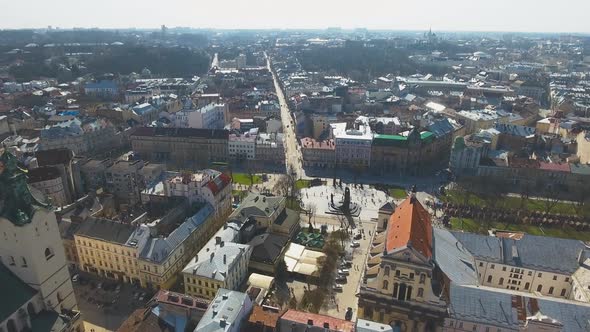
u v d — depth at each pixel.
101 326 135.50
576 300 134.25
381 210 174.50
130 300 148.50
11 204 108.81
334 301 148.38
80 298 149.38
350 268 168.25
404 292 127.94
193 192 192.00
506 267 149.50
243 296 115.75
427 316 125.81
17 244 110.31
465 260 144.88
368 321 114.19
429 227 147.50
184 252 166.00
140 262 151.62
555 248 151.00
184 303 118.31
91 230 161.00
